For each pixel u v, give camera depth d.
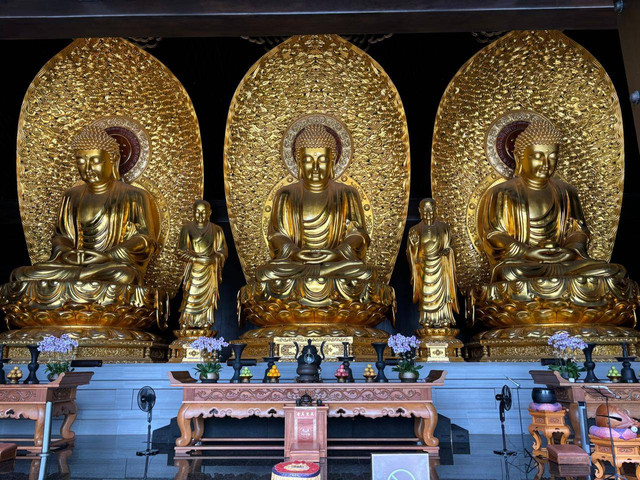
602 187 9.30
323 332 7.75
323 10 4.20
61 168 9.48
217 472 4.36
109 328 7.98
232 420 5.83
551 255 8.34
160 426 6.75
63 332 7.73
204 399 5.21
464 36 10.45
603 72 9.40
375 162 9.63
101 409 6.79
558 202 8.87
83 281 7.84
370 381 5.66
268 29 4.50
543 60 9.62
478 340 8.11
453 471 4.41
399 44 10.61
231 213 9.45
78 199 8.92
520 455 5.12
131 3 4.22
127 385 6.91
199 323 7.91
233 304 10.09
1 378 5.64
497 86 9.71
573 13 4.27
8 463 4.53
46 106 9.49
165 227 9.48
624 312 7.96
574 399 5.01
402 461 2.99
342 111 9.77
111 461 4.82
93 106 9.65
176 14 4.23
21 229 10.32
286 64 9.82
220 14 4.22
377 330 8.30
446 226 8.12
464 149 9.62
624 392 4.92
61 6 4.23
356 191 9.17
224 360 9.77
